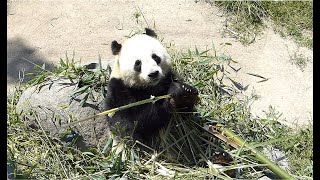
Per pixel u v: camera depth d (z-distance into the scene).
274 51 6.55
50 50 6.67
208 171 4.94
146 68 4.86
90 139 5.45
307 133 5.52
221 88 6.06
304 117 5.83
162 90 5.15
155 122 5.08
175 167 5.07
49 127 5.46
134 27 6.90
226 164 5.08
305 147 5.41
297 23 6.84
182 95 4.98
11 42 6.77
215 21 6.94
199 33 6.79
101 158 5.25
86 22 6.99
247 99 5.88
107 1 7.22
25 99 5.63
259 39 6.71
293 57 6.47
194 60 6.07
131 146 5.24
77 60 6.52
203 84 5.82
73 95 5.51
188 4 7.15
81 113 5.46
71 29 6.92
